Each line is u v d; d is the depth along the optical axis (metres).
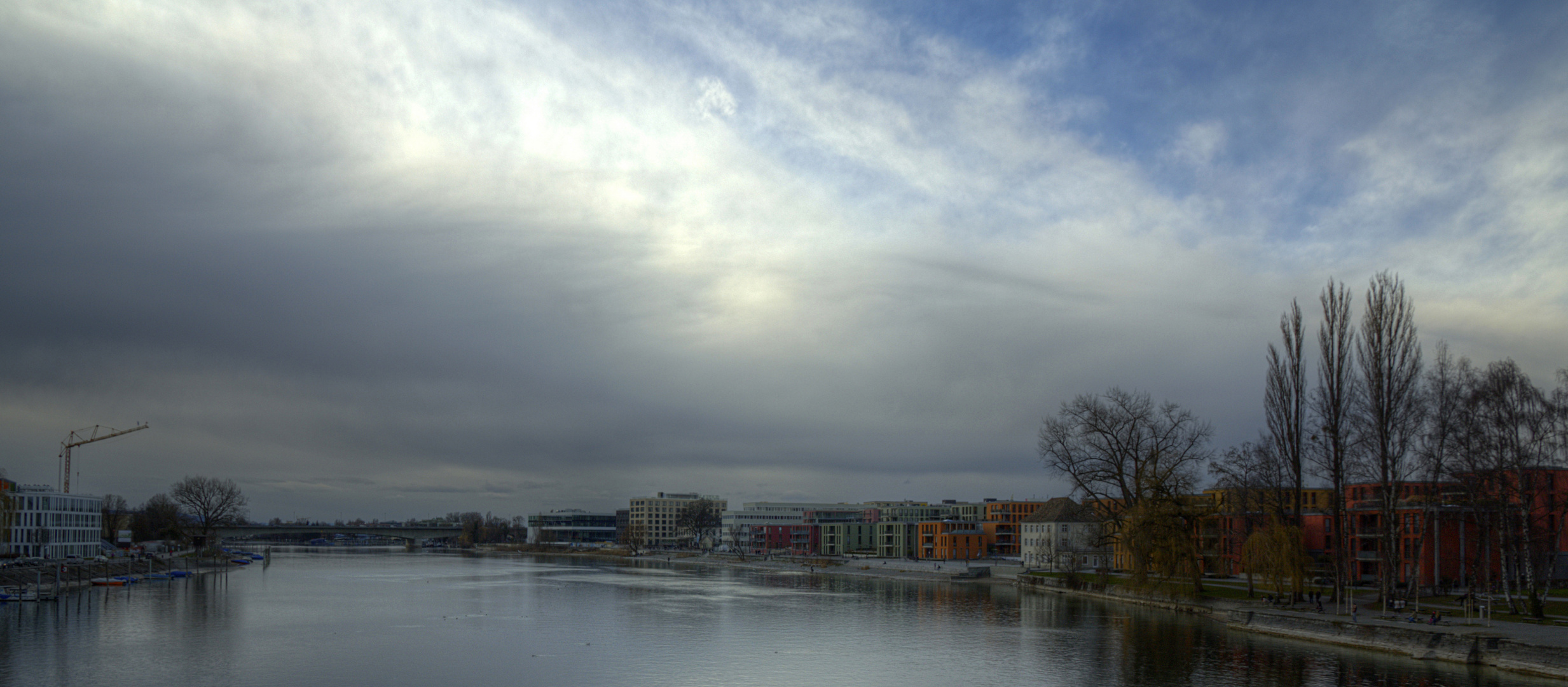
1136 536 155.62
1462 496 127.81
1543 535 128.25
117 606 158.50
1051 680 93.44
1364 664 99.38
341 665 99.62
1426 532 139.50
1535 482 124.06
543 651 110.25
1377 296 124.38
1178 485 154.88
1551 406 119.38
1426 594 142.00
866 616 148.50
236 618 141.50
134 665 99.00
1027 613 153.12
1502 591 144.88
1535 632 101.19
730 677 94.81
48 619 137.38
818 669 99.31
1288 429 138.12
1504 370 121.81
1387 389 122.75
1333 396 128.12
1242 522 191.38
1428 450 124.25
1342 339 128.00
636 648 113.06
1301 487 136.25
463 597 185.62
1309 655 106.06
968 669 99.31
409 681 91.50
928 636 123.19
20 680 90.75
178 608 155.62
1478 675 91.81
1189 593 152.50
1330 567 162.38
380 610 156.88
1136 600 166.12
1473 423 121.88
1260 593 154.12
